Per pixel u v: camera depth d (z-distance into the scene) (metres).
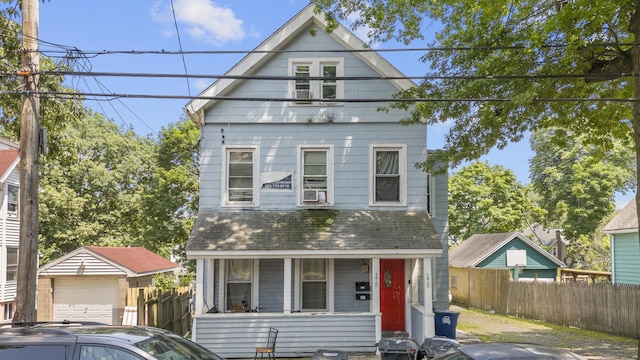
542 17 12.27
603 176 36.44
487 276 24.59
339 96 15.17
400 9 12.49
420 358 9.26
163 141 30.81
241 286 14.89
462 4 12.35
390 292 15.22
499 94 11.91
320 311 14.79
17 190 25.47
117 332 5.97
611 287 16.94
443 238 17.06
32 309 9.41
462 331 17.62
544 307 20.22
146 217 30.45
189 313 18.75
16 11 14.65
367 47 13.29
